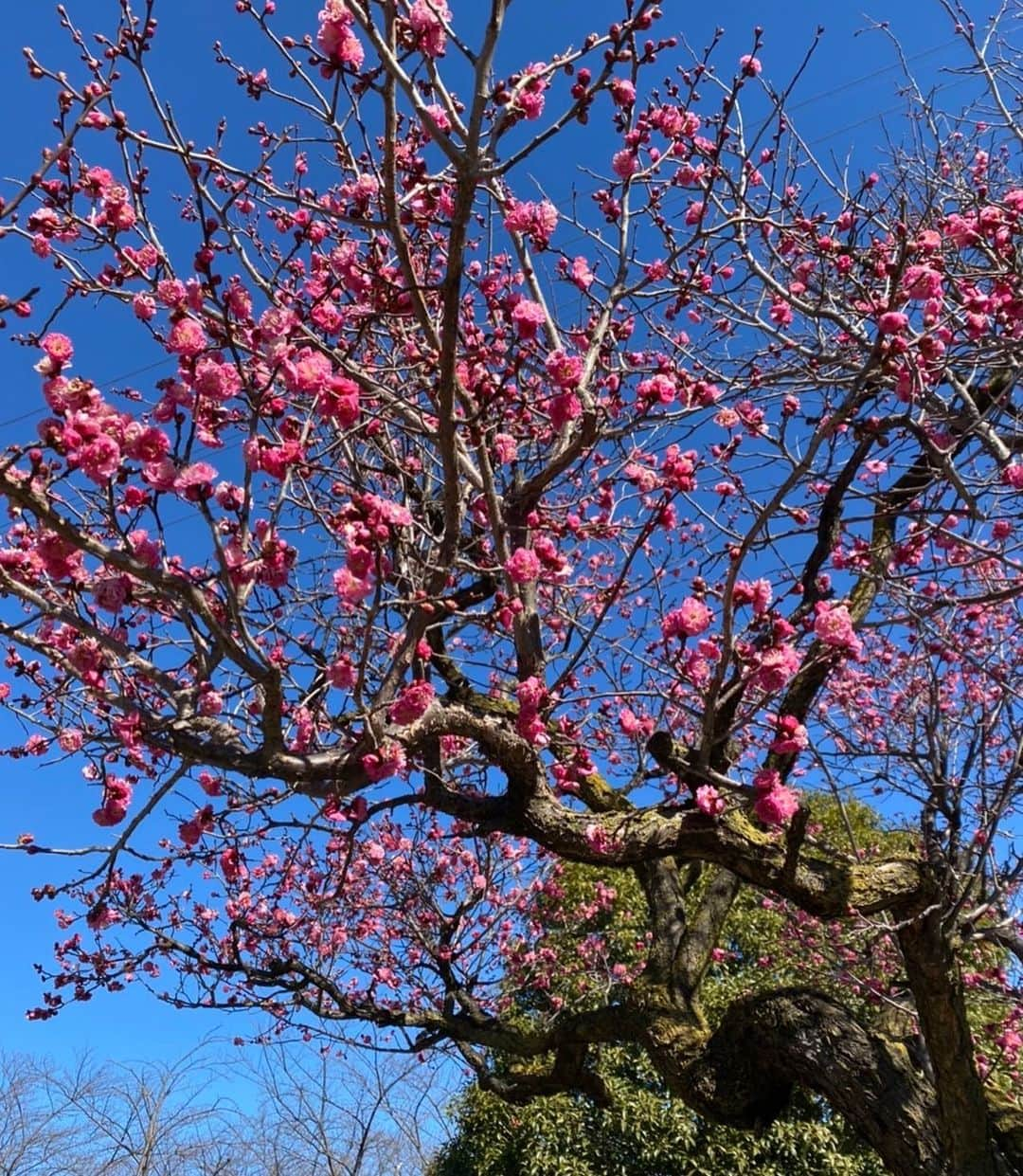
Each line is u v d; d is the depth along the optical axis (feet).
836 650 10.00
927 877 11.84
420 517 14.74
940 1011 11.37
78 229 10.59
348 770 9.78
